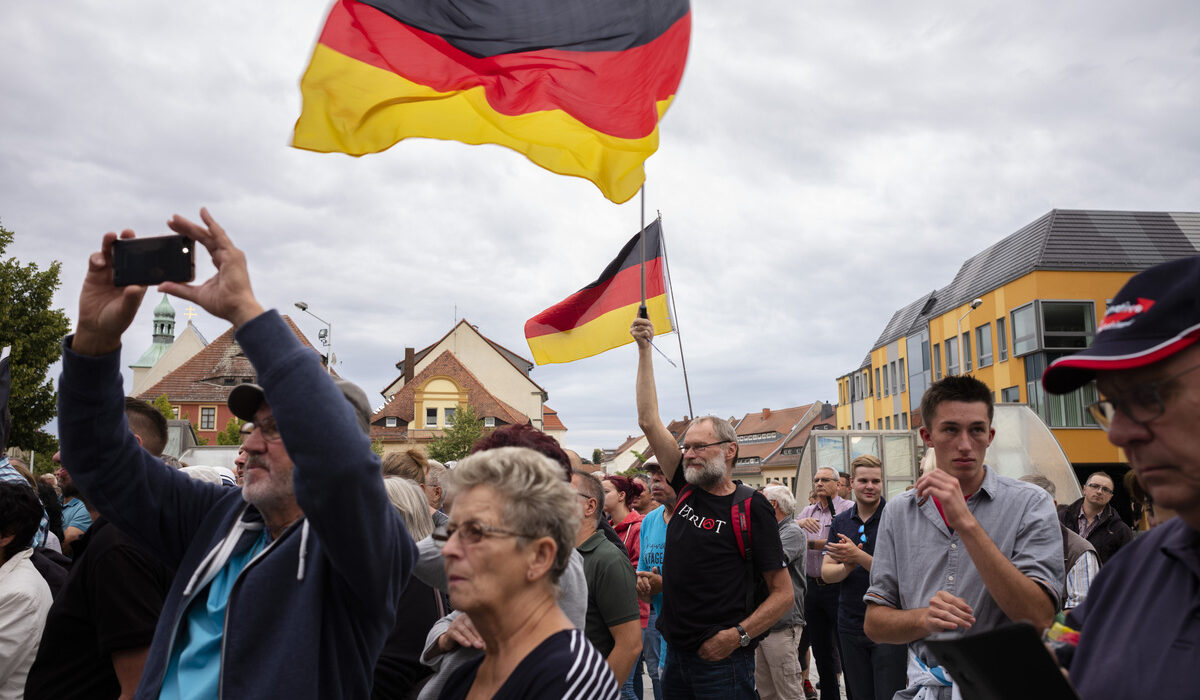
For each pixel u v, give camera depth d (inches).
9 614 142.2
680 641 187.6
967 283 1768.0
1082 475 1393.9
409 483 156.5
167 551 108.4
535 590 84.7
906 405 2007.9
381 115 171.6
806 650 374.0
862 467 263.0
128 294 91.2
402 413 2529.5
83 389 97.9
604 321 285.3
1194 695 60.2
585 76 189.2
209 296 87.9
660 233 282.0
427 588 137.9
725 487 193.8
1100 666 67.6
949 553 131.0
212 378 2581.2
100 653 120.2
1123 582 70.9
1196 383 58.3
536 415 2755.9
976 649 64.6
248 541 100.9
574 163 189.5
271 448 98.3
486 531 82.4
